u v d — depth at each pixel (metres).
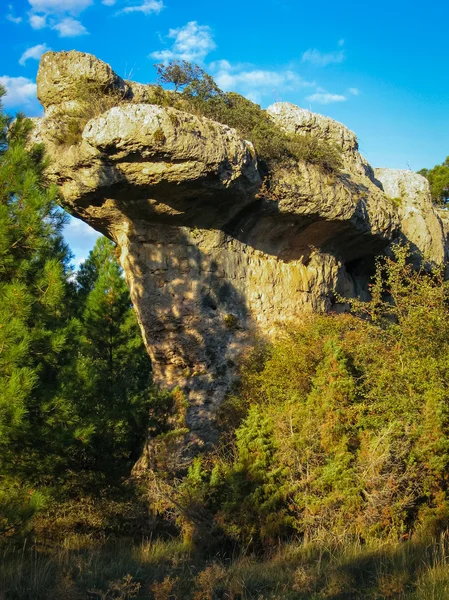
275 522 9.38
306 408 10.71
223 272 15.38
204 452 13.77
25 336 9.05
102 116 12.30
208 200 13.93
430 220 22.77
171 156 12.38
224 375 15.20
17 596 6.93
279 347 14.43
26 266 9.34
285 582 7.40
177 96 15.73
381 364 11.94
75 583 7.22
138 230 14.70
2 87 10.23
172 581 7.06
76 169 13.19
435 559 7.45
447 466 10.04
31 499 8.71
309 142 16.12
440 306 12.09
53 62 14.20
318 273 17.34
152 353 15.34
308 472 9.85
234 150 13.20
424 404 10.80
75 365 11.14
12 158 9.64
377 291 14.02
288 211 15.29
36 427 10.02
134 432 13.34
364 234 17.67
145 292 14.95
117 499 11.80
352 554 8.21
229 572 7.62
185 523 10.02
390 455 9.58
